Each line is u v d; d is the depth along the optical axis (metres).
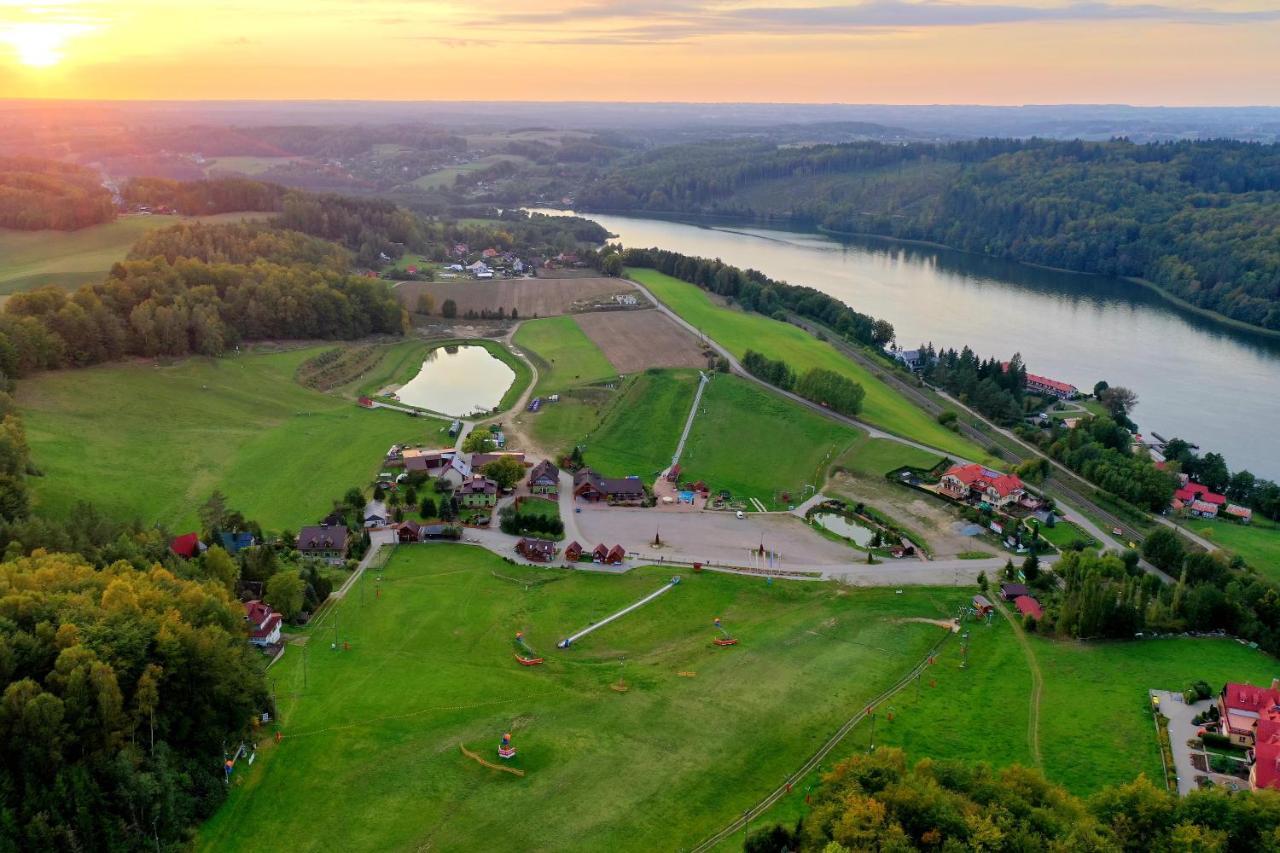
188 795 81.06
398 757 90.44
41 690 77.44
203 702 87.06
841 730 98.19
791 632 122.56
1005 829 71.44
